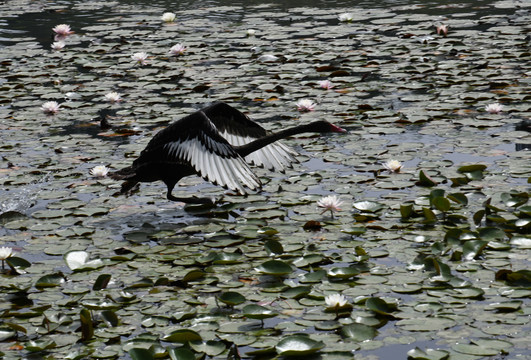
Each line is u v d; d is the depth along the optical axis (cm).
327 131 1123
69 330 770
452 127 1366
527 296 808
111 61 1917
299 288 834
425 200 1056
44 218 1051
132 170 1075
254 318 766
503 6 2422
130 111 1517
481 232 948
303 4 2597
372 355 711
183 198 1075
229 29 2241
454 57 1844
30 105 1583
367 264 894
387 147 1277
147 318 787
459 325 756
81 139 1365
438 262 852
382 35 2105
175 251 947
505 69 1716
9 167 1234
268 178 1180
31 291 855
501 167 1169
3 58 1967
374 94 1590
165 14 2367
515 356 701
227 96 1595
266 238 976
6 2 2773
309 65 1825
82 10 2603
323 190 1120
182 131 1025
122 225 1031
